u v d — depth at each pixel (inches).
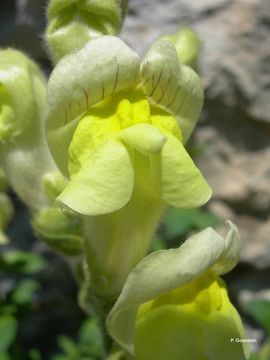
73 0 2.5
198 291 2.3
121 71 2.3
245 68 5.2
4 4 5.5
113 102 2.3
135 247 2.4
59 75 2.3
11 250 5.4
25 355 5.0
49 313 5.6
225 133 5.3
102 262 2.4
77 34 2.5
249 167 5.4
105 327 2.6
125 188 2.1
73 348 4.4
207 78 5.2
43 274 5.5
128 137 2.1
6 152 3.0
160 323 2.3
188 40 3.1
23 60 2.9
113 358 2.6
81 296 3.0
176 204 2.1
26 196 3.1
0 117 2.9
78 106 2.3
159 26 5.2
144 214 2.3
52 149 2.4
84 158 2.2
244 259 5.4
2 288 5.5
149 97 2.3
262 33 5.2
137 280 2.1
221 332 2.3
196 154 4.7
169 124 2.3
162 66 2.3
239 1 5.2
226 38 5.2
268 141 5.3
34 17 5.3
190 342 2.2
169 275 2.1
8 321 4.2
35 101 2.9
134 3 5.3
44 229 2.8
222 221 5.2
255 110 5.2
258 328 5.4
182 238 4.6
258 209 5.4
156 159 2.1
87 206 2.0
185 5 5.2
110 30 2.5
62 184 2.9
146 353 2.3
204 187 2.2
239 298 5.4
